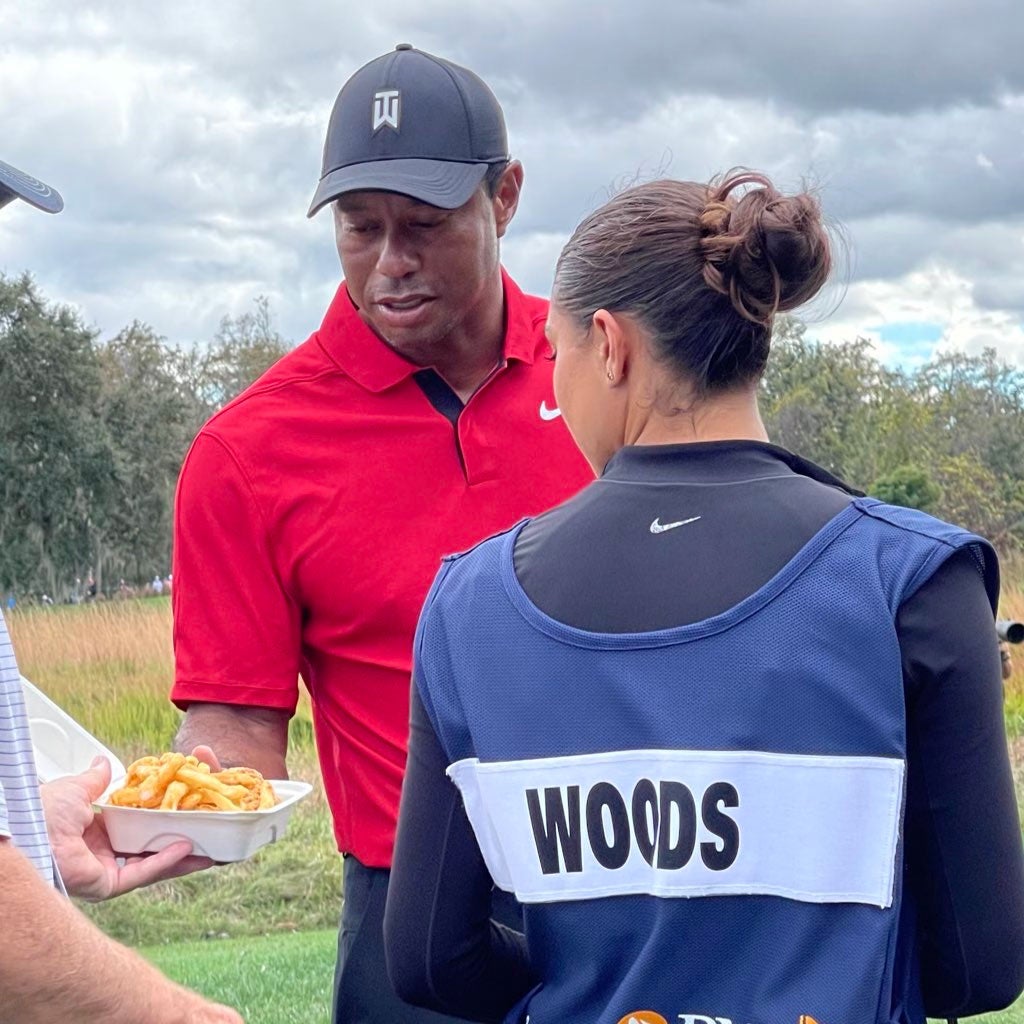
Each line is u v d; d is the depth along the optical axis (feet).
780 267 5.20
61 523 123.65
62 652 41.52
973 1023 15.03
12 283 126.52
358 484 8.58
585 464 8.93
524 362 8.85
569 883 5.10
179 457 130.82
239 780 7.96
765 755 4.86
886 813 4.82
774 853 4.85
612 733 5.05
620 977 5.08
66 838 7.15
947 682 4.85
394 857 5.74
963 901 4.95
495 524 8.69
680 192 5.43
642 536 5.21
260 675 8.70
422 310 8.41
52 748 8.50
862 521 5.05
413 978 5.67
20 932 4.58
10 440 123.75
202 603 8.67
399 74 8.46
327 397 8.68
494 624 5.33
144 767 7.80
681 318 5.25
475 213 8.51
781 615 4.92
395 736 8.54
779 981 4.83
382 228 8.36
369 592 8.54
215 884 28.19
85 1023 4.78
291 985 20.08
